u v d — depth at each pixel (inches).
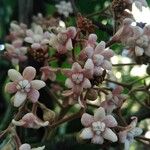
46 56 4.8
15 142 4.1
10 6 8.4
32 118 4.1
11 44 6.1
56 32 4.6
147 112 5.5
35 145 5.0
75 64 4.2
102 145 5.4
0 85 6.8
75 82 4.3
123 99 4.6
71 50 4.4
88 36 4.5
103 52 4.3
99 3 6.5
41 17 6.2
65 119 4.6
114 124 4.2
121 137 4.3
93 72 4.3
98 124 4.2
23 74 4.2
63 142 5.0
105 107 4.6
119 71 6.5
